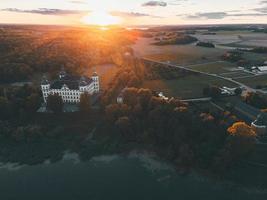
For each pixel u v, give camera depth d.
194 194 197.38
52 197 198.62
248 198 192.38
